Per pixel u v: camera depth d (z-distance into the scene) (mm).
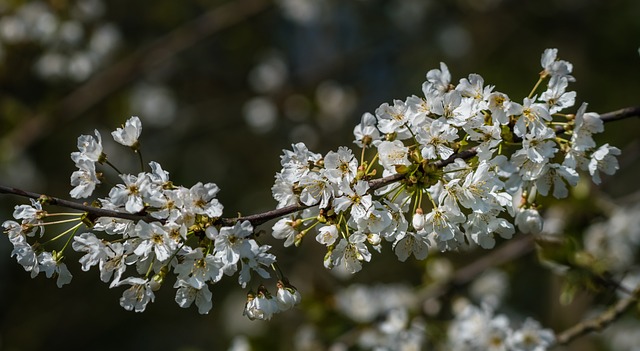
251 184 13133
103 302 12672
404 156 3400
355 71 12445
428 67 12758
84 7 9664
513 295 11133
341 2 11680
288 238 3449
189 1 12109
